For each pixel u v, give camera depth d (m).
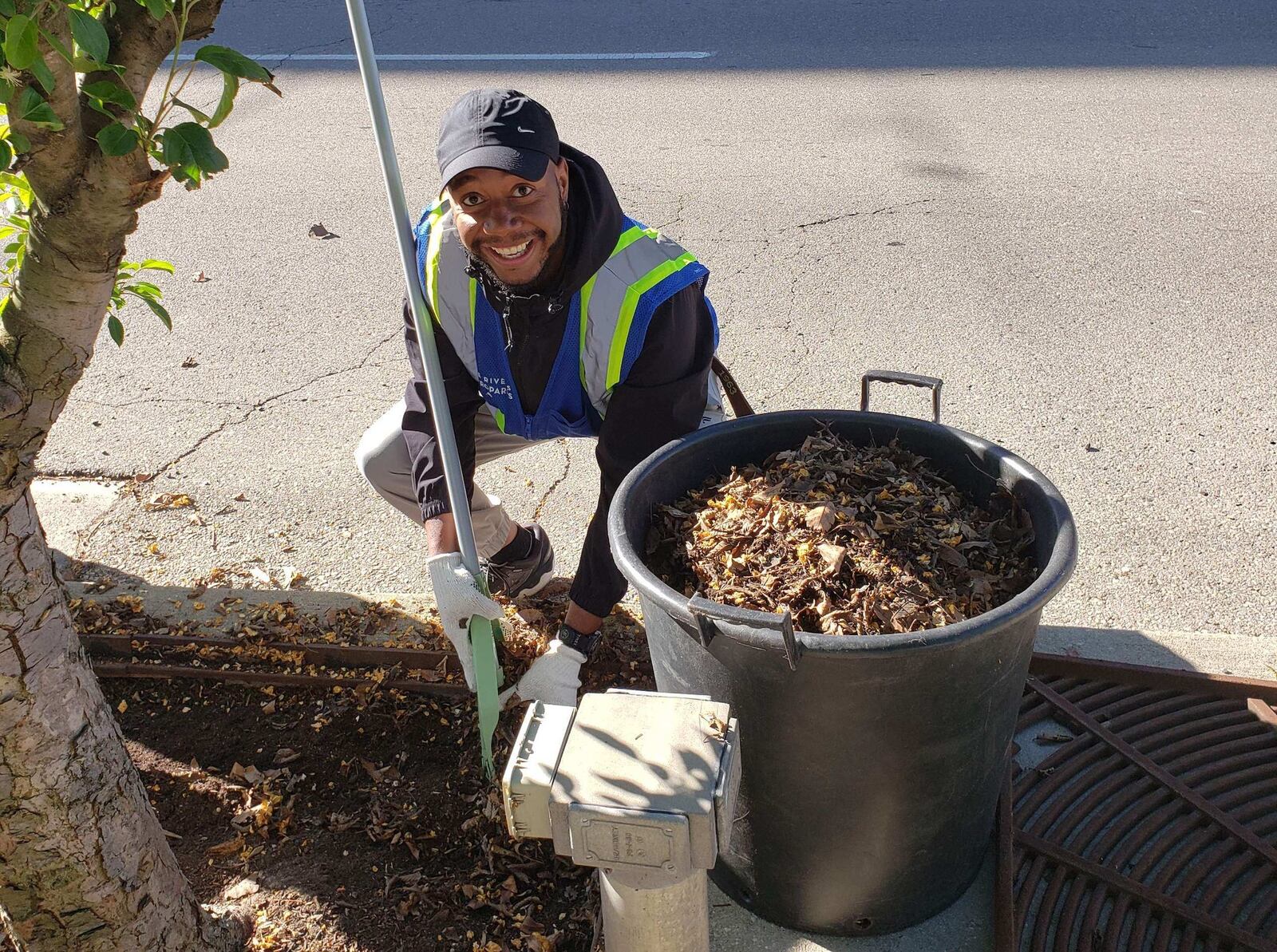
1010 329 4.52
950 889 2.14
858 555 2.02
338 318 4.86
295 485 3.76
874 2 8.95
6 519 1.64
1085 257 5.05
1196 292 4.71
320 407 4.22
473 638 2.11
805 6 8.92
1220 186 5.68
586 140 6.58
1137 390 4.07
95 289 1.54
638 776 1.43
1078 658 2.72
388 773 2.64
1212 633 2.87
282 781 2.63
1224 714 2.61
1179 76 7.21
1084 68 7.43
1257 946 2.08
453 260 2.26
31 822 1.76
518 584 3.10
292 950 2.23
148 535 3.51
